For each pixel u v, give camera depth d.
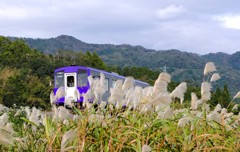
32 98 34.56
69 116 5.20
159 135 4.40
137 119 4.86
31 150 4.55
